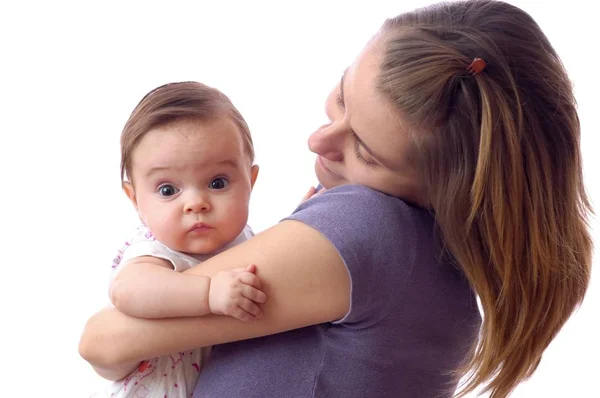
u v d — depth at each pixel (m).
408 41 1.17
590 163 2.59
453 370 1.33
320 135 1.25
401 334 1.23
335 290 1.17
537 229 1.20
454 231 1.20
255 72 2.67
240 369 1.24
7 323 2.61
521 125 1.16
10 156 2.65
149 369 1.30
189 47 2.68
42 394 2.61
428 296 1.23
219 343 1.22
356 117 1.20
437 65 1.15
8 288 2.62
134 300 1.21
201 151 1.28
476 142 1.16
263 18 2.65
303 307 1.18
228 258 1.21
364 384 1.23
